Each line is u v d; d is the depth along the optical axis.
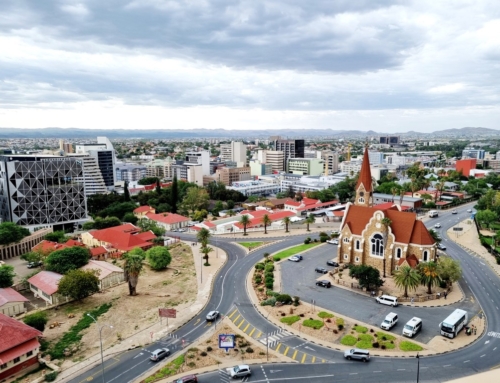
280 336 84.94
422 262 108.19
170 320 95.19
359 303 100.69
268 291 107.81
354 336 83.62
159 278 128.88
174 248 165.62
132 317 98.25
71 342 86.62
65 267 122.69
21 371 75.69
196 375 71.06
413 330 82.31
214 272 131.62
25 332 78.50
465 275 120.81
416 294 104.69
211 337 85.69
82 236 178.12
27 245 169.12
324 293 107.69
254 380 69.00
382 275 119.44
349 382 67.75
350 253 126.88
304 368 72.56
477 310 95.81
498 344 79.75
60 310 104.94
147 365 75.56
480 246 153.75
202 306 103.06
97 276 119.06
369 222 122.00
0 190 195.50
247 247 162.50
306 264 133.50
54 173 197.88
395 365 72.94
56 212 199.75
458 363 73.00
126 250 154.50
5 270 117.31
